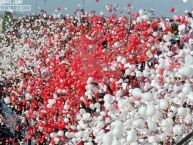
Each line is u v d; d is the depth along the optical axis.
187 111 4.77
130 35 14.38
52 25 28.73
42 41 27.11
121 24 16.59
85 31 21.73
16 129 17.28
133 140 3.92
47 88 13.59
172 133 4.69
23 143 15.60
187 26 8.43
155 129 4.23
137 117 4.76
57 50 21.38
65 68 15.92
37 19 33.81
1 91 23.44
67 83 11.21
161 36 10.19
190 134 2.82
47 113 11.81
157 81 6.43
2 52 38.12
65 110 10.10
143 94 4.12
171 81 6.07
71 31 23.23
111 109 5.70
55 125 10.95
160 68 6.73
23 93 19.72
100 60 13.22
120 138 4.11
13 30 39.56
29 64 24.59
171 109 4.87
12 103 19.69
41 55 24.86
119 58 9.79
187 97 4.65
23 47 31.27
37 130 14.60
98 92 8.70
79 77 11.44
